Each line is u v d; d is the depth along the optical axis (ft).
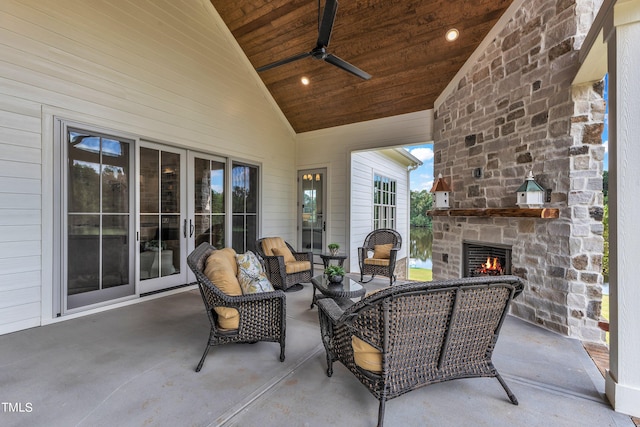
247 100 18.37
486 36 12.81
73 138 11.03
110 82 11.90
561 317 9.67
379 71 15.99
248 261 9.49
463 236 13.96
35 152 10.03
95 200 11.67
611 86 6.20
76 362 7.66
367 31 14.43
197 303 12.76
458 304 5.47
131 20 12.55
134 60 12.68
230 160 17.39
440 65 14.66
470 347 6.04
